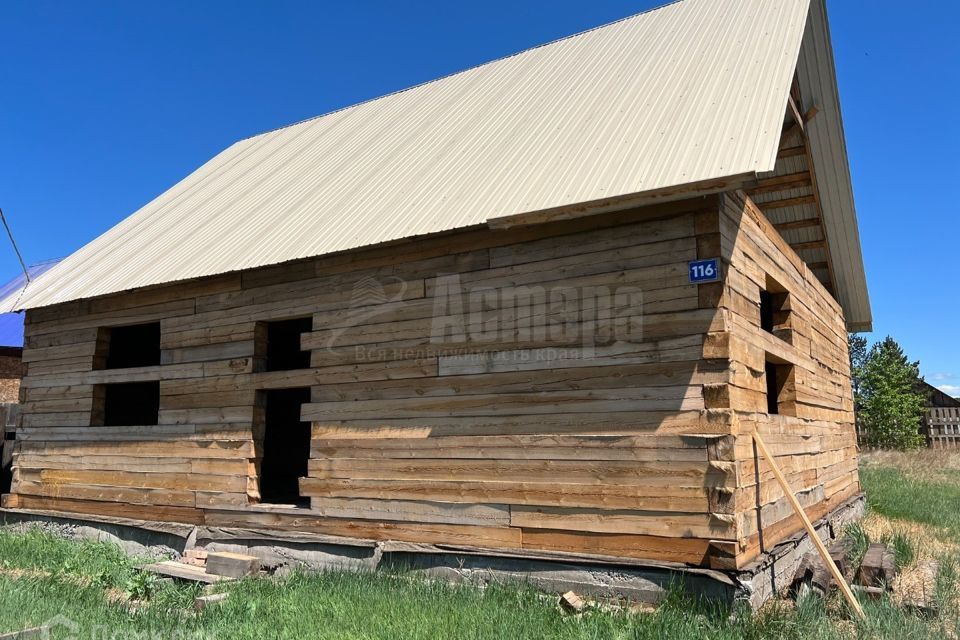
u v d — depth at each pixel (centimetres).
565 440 730
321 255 888
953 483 1789
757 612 632
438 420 807
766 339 820
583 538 709
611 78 1055
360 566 816
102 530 1066
